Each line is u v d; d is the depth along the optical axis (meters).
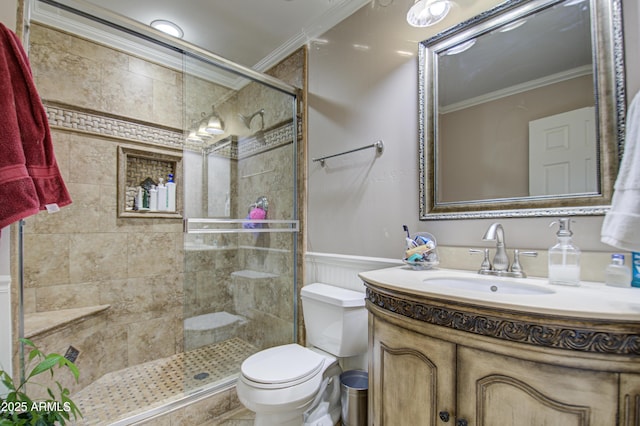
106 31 2.07
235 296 2.16
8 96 1.03
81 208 2.02
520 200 1.12
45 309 1.88
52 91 1.90
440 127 1.36
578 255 0.90
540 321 0.64
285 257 2.13
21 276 1.17
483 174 1.22
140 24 1.62
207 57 1.90
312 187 2.03
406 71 1.49
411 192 1.46
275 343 2.13
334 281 1.84
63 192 1.22
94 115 2.07
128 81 2.22
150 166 2.39
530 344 0.65
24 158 1.06
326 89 1.95
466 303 0.74
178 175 2.49
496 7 1.19
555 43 1.05
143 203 2.31
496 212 1.16
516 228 1.12
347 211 1.79
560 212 1.02
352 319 1.47
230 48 2.29
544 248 1.05
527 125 1.11
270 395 1.21
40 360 1.54
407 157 1.48
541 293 0.89
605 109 0.94
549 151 1.06
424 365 0.83
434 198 1.37
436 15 1.37
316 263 1.97
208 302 2.08
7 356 1.10
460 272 1.19
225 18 1.94
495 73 1.20
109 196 2.13
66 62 1.96
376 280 1.02
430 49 1.39
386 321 0.97
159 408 1.55
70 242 1.97
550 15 1.07
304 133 2.10
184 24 2.01
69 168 1.97
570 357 0.61
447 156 1.33
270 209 2.17
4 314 1.10
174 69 2.47
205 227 2.01
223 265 2.14
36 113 1.13
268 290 2.18
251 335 2.17
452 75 1.32
